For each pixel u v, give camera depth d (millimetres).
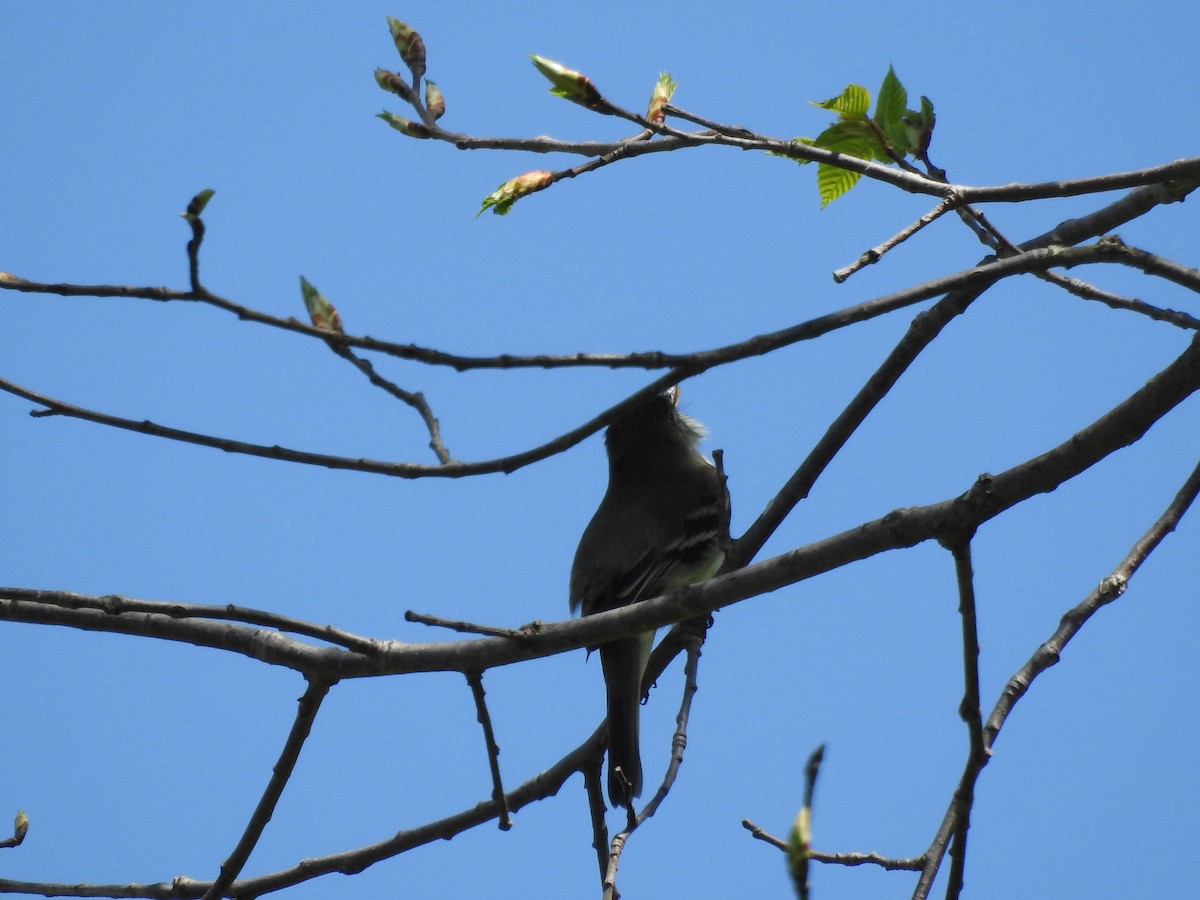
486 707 8375
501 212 7703
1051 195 7242
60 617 9430
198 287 5859
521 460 6438
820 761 4879
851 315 6391
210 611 8094
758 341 6234
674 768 8547
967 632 7133
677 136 7246
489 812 10398
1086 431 7043
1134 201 9594
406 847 10305
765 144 7336
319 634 8258
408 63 7977
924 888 6953
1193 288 7164
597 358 6066
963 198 7238
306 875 10273
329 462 6531
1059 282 8031
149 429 6633
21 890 10117
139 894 10062
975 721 7051
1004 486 7152
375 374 7543
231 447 6555
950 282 6641
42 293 5875
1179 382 6852
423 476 6496
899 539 7406
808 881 4734
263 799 8969
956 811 7035
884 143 7730
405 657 8492
